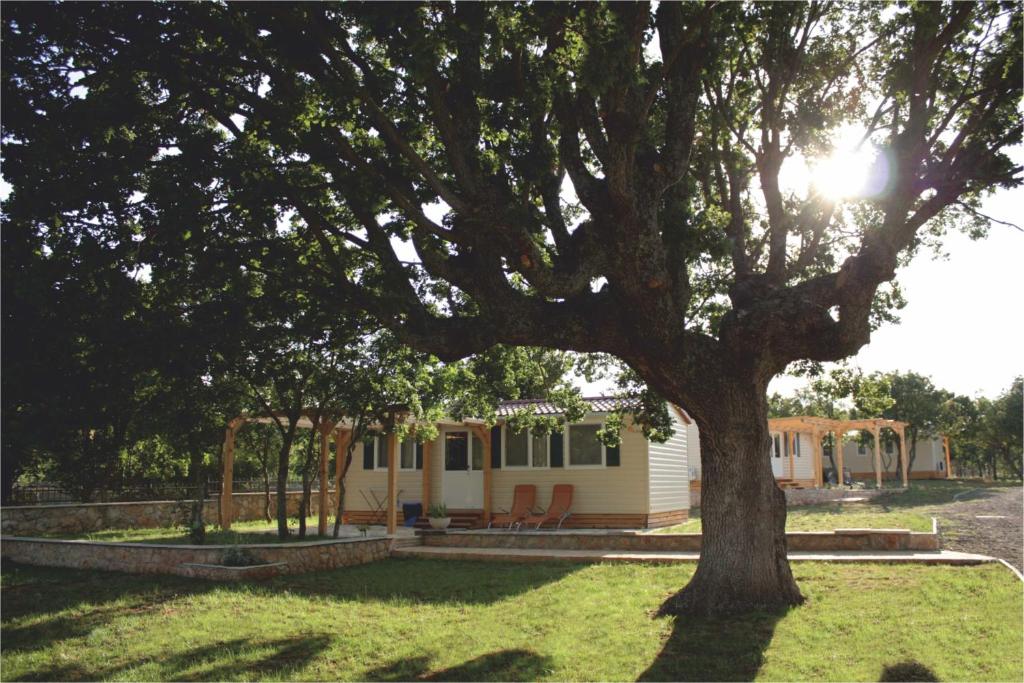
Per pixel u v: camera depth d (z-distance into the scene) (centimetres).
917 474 5819
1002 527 1877
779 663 778
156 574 1367
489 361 1639
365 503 2464
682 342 996
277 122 941
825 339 968
